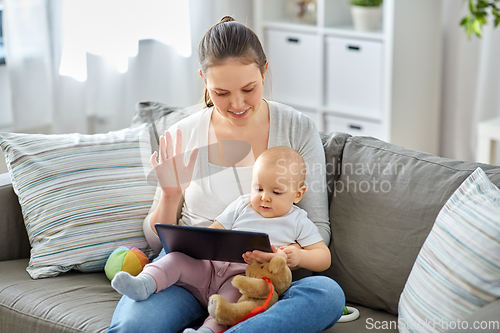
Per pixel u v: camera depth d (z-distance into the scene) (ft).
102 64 9.26
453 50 10.78
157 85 10.35
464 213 4.09
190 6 10.26
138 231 5.38
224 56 4.49
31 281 4.98
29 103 8.52
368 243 4.76
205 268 4.52
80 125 9.05
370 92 10.16
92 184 5.38
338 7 10.69
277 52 11.44
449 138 11.35
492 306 3.50
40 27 8.41
